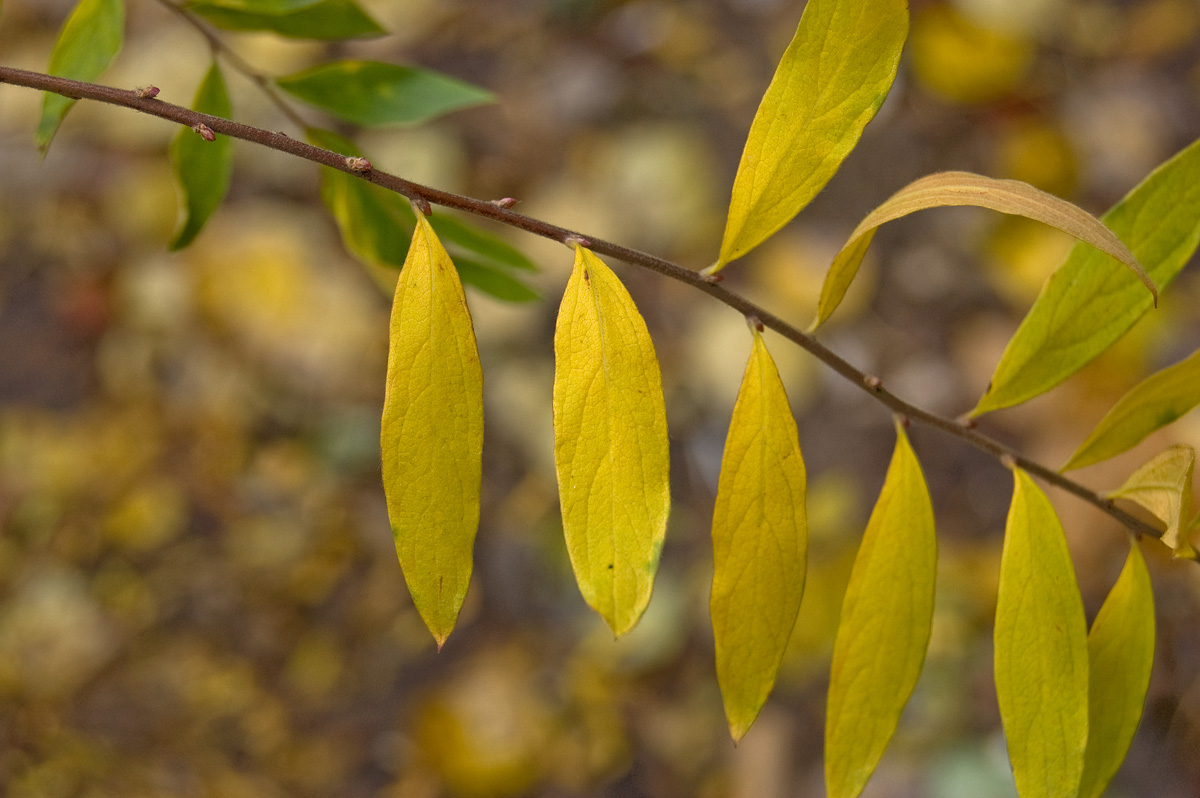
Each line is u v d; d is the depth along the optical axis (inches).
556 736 26.8
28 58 36.1
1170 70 34.0
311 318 32.3
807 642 27.0
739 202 11.6
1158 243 12.3
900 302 31.1
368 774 26.6
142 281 32.8
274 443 31.4
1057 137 32.6
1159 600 25.6
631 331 11.3
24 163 34.7
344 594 29.3
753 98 34.5
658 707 27.1
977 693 25.4
